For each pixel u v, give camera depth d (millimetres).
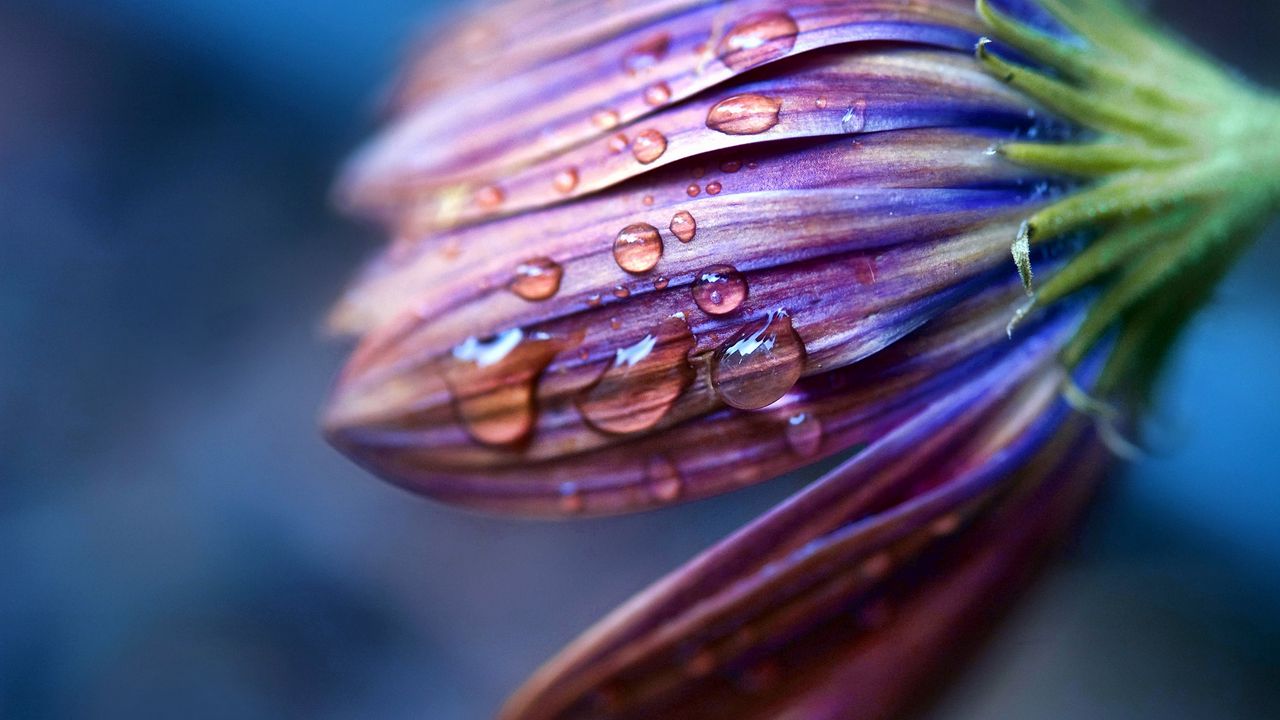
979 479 87
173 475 179
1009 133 86
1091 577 143
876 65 84
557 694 87
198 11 193
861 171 83
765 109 83
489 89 88
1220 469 131
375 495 177
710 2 85
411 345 86
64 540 174
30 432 180
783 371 82
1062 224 85
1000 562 90
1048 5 88
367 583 172
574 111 86
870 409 85
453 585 172
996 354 87
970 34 86
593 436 84
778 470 84
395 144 93
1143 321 88
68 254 190
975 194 84
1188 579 140
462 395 85
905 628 89
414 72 99
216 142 195
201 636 169
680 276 82
